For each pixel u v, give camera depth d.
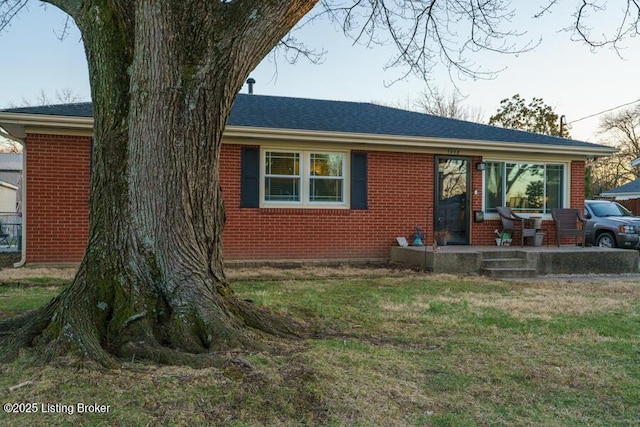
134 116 4.05
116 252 4.08
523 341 4.82
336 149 11.28
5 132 9.59
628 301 7.12
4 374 3.24
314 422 2.89
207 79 4.14
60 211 9.65
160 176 4.07
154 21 3.92
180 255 4.13
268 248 10.86
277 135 10.53
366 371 3.73
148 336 3.83
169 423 2.73
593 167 38.62
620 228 14.13
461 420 3.04
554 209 12.19
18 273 8.64
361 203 11.47
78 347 3.52
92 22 4.23
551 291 8.05
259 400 3.04
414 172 11.84
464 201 12.30
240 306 4.61
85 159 9.76
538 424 3.04
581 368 4.04
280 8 4.17
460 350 4.45
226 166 10.59
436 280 9.06
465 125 13.66
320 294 7.26
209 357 3.62
